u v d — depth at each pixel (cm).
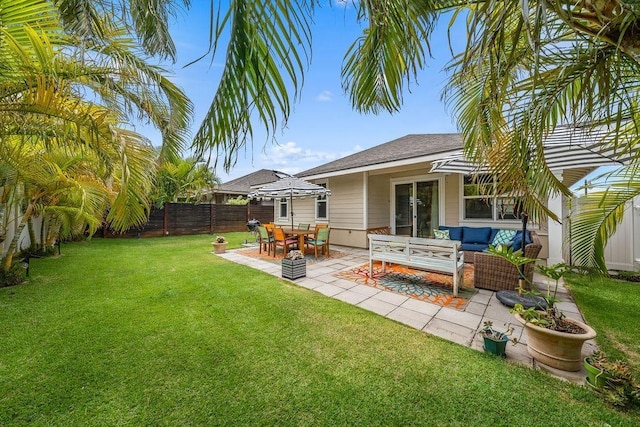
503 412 168
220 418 165
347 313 324
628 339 259
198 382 198
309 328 284
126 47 277
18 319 305
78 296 386
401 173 881
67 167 432
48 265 589
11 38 196
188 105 346
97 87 286
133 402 178
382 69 169
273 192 729
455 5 136
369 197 862
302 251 705
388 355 232
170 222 1223
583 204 246
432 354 233
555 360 212
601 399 177
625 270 522
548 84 182
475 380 198
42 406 173
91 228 518
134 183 287
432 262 414
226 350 240
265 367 215
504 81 161
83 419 164
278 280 477
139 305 351
